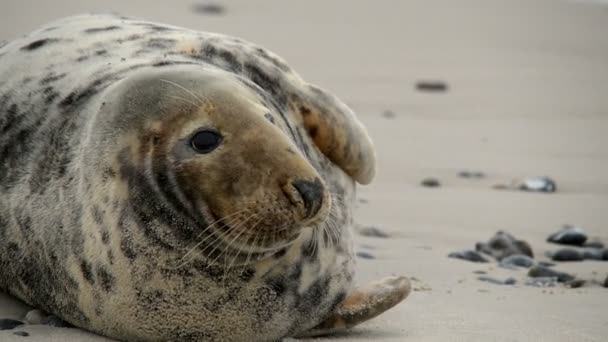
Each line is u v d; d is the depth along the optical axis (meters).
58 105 20.30
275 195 17.05
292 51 75.81
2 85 21.62
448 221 34.06
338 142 21.83
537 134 51.25
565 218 35.00
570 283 25.84
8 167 20.36
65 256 18.95
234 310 18.77
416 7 101.00
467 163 44.16
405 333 20.59
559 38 84.75
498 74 68.94
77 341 18.91
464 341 19.95
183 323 18.67
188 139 17.56
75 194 18.70
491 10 99.38
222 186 17.19
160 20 83.62
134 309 18.52
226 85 18.33
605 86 65.50
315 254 19.61
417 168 42.84
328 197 17.53
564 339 20.31
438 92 62.41
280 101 21.77
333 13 96.31
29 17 78.38
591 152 47.25
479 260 28.69
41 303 20.25
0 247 20.50
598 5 101.75
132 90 18.41
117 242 18.08
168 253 17.89
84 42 22.42
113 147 18.09
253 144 17.39
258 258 18.17
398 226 33.16
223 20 87.44
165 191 17.53
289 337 20.16
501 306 23.14
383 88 63.25
